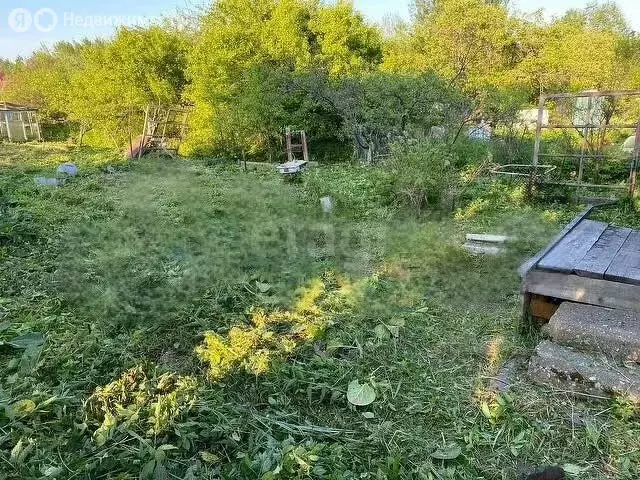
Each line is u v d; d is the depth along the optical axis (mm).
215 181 8703
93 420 2238
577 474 1956
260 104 11633
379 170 7379
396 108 9758
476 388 2510
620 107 9289
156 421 2154
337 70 11797
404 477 1944
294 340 2951
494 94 10055
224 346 2746
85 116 14891
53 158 12570
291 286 3785
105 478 1906
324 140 12359
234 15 12789
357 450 2113
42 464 1956
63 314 3385
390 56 13242
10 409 2193
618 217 5867
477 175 7312
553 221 5699
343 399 2439
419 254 4520
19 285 3916
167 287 3730
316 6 12734
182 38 15000
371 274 4148
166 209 6566
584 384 2387
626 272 2764
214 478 1936
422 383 2580
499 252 4512
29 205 6707
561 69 14156
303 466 1917
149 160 11602
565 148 8383
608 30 17469
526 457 2059
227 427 2188
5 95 20516
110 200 7129
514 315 3299
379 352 2869
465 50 13922
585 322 2617
